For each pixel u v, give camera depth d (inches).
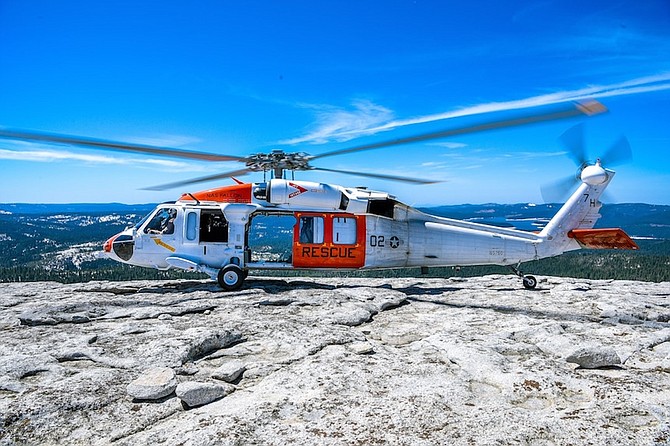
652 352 266.7
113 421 175.0
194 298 405.7
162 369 215.6
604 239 512.1
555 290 498.0
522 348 263.4
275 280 527.5
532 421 168.1
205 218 479.5
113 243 477.7
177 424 171.0
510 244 512.4
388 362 239.8
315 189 473.1
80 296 425.4
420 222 510.6
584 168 528.7
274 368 233.9
